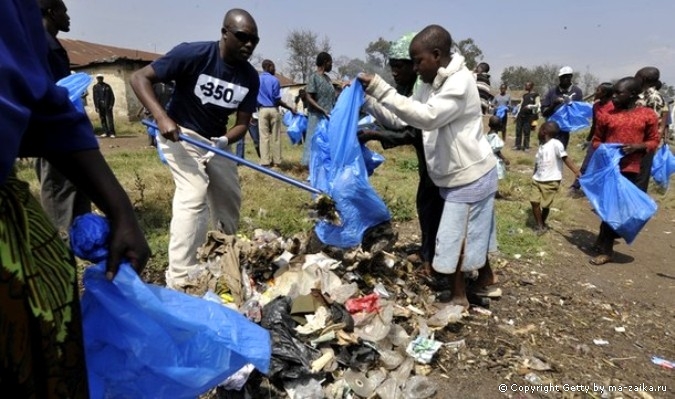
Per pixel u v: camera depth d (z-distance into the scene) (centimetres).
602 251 517
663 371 312
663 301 428
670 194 834
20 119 94
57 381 114
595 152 523
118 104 1975
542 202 574
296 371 247
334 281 313
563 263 502
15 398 106
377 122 387
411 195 689
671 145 1319
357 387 257
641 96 692
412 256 430
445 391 273
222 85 337
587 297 420
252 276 328
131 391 148
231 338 154
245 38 325
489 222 336
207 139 347
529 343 330
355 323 285
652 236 622
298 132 873
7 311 101
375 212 339
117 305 138
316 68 766
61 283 116
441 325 324
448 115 305
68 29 363
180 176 339
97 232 132
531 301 397
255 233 369
